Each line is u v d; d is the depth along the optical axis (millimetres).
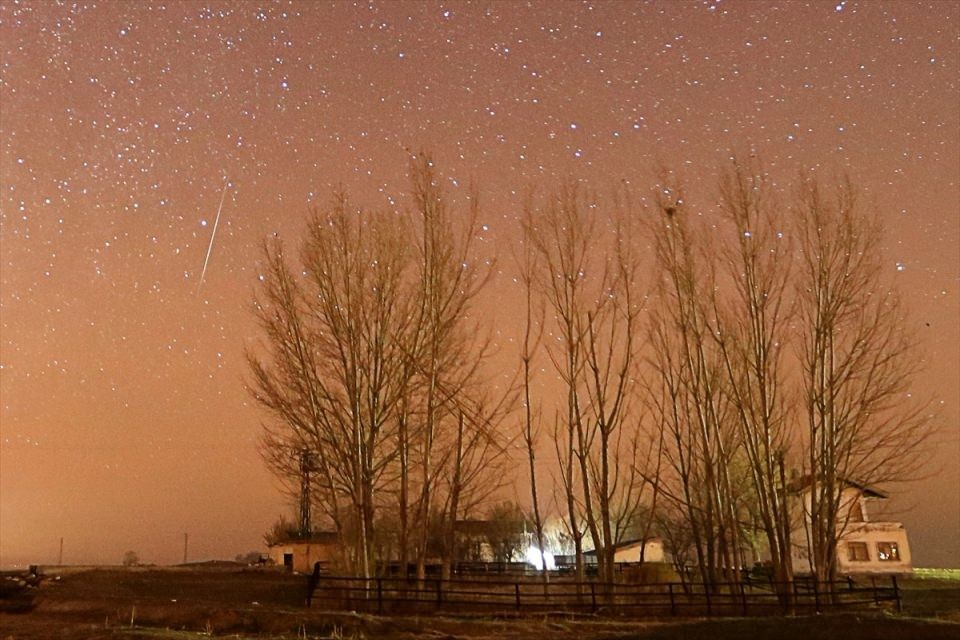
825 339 27406
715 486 27344
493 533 43125
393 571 29000
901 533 45844
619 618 21750
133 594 26016
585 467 26594
